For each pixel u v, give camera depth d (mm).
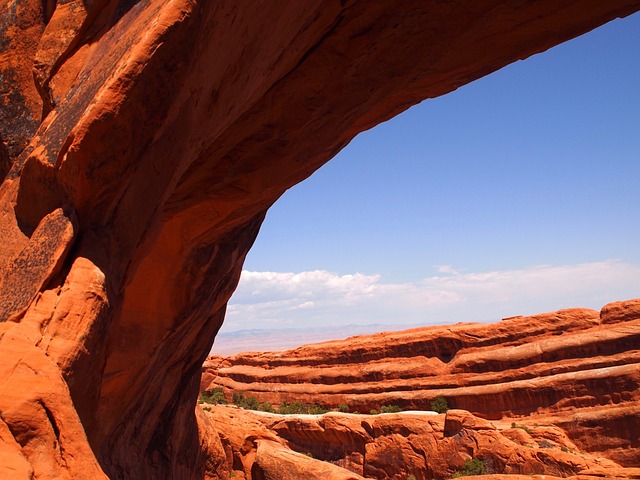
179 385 23172
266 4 9328
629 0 10914
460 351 59688
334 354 70375
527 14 11117
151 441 21797
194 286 17938
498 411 52031
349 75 12086
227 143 13320
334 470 28094
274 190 16469
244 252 21859
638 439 43250
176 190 14406
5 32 10734
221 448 32625
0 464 5430
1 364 6453
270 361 78125
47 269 7941
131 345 16422
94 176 8359
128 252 9688
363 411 62375
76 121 8375
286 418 55500
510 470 39562
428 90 13859
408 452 45438
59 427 6285
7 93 10672
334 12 10578
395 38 11406
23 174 8828
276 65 11148
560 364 50750
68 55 10148
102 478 6227
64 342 7453
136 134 8531
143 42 8086
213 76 9609
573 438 45656
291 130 13195
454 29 11352
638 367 45656
